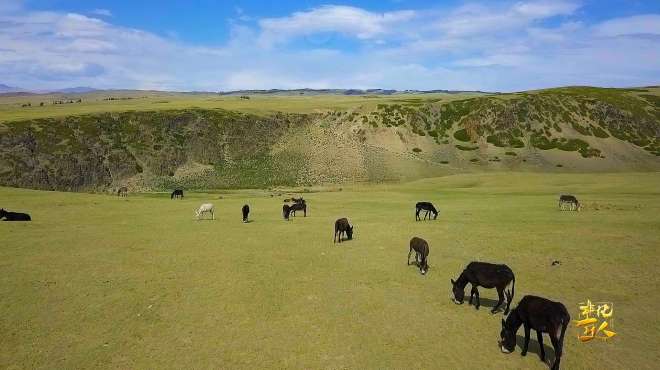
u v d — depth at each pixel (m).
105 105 138.38
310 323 17.06
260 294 19.92
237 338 15.98
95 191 82.75
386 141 118.00
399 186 75.06
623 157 110.88
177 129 106.69
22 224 35.34
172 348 15.34
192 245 28.70
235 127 112.44
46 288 20.55
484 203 47.69
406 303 18.91
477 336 15.99
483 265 17.95
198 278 22.02
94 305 18.78
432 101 144.12
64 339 15.99
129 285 21.02
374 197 58.12
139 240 30.16
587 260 23.70
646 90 162.12
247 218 40.56
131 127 102.38
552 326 13.45
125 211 44.34
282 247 28.14
